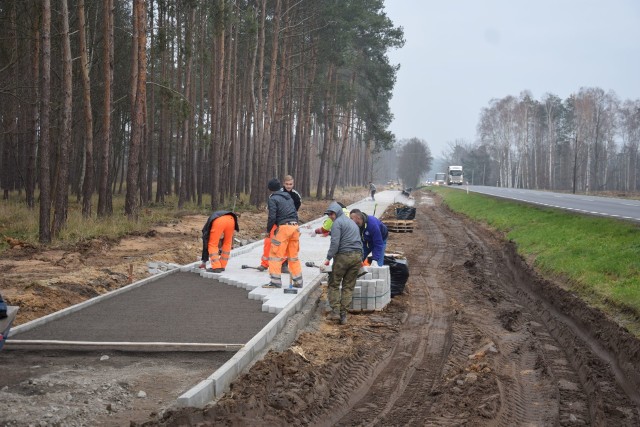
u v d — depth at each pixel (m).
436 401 7.13
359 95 56.97
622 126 91.81
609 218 20.19
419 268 17.59
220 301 10.51
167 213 30.12
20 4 24.91
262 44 37.38
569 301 12.30
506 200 37.31
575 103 85.56
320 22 42.69
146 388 6.39
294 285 11.36
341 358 8.39
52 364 7.16
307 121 51.38
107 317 9.21
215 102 32.56
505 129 96.06
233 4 35.19
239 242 19.22
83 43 22.80
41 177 17.89
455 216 38.94
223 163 39.03
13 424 5.21
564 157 106.62
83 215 23.11
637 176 100.44
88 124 23.23
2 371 6.81
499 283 16.08
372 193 51.47
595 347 9.70
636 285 11.42
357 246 10.54
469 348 9.59
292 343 8.88
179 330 8.48
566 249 16.53
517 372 8.51
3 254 15.92
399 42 50.75
